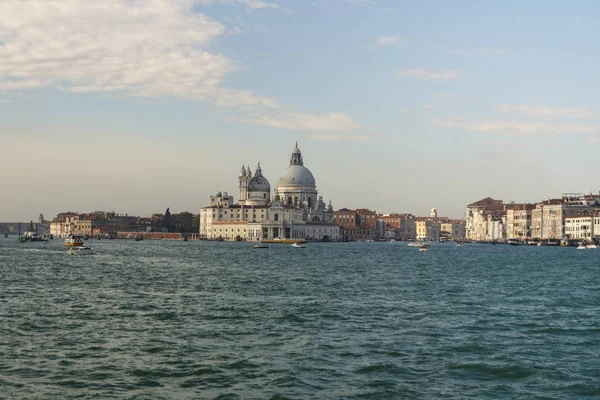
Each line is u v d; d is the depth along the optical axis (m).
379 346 58.72
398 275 137.62
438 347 58.62
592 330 67.44
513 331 66.62
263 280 121.62
